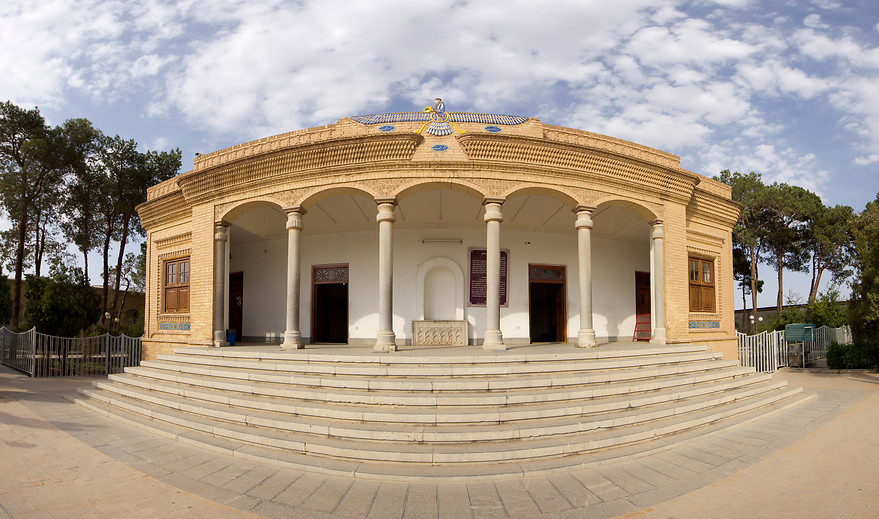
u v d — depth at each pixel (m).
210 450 7.67
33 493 6.07
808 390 13.42
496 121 12.20
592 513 5.52
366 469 6.57
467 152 11.52
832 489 6.20
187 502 5.80
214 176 13.10
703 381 10.50
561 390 8.55
